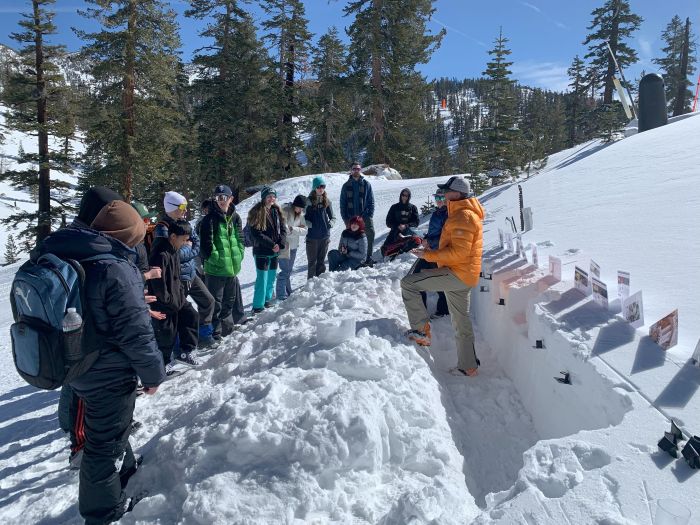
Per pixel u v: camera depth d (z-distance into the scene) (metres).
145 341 2.34
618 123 16.22
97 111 22.47
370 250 8.78
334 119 32.66
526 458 1.97
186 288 4.87
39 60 23.44
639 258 4.00
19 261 29.72
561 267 4.04
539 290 3.84
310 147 33.97
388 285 5.59
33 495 2.98
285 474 2.39
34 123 23.52
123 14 21.47
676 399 2.05
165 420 3.65
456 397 3.79
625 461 1.76
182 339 4.87
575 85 51.25
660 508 1.41
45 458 3.64
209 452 2.58
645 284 3.41
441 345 4.80
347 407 2.72
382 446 2.68
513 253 5.39
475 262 3.91
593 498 1.63
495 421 3.51
